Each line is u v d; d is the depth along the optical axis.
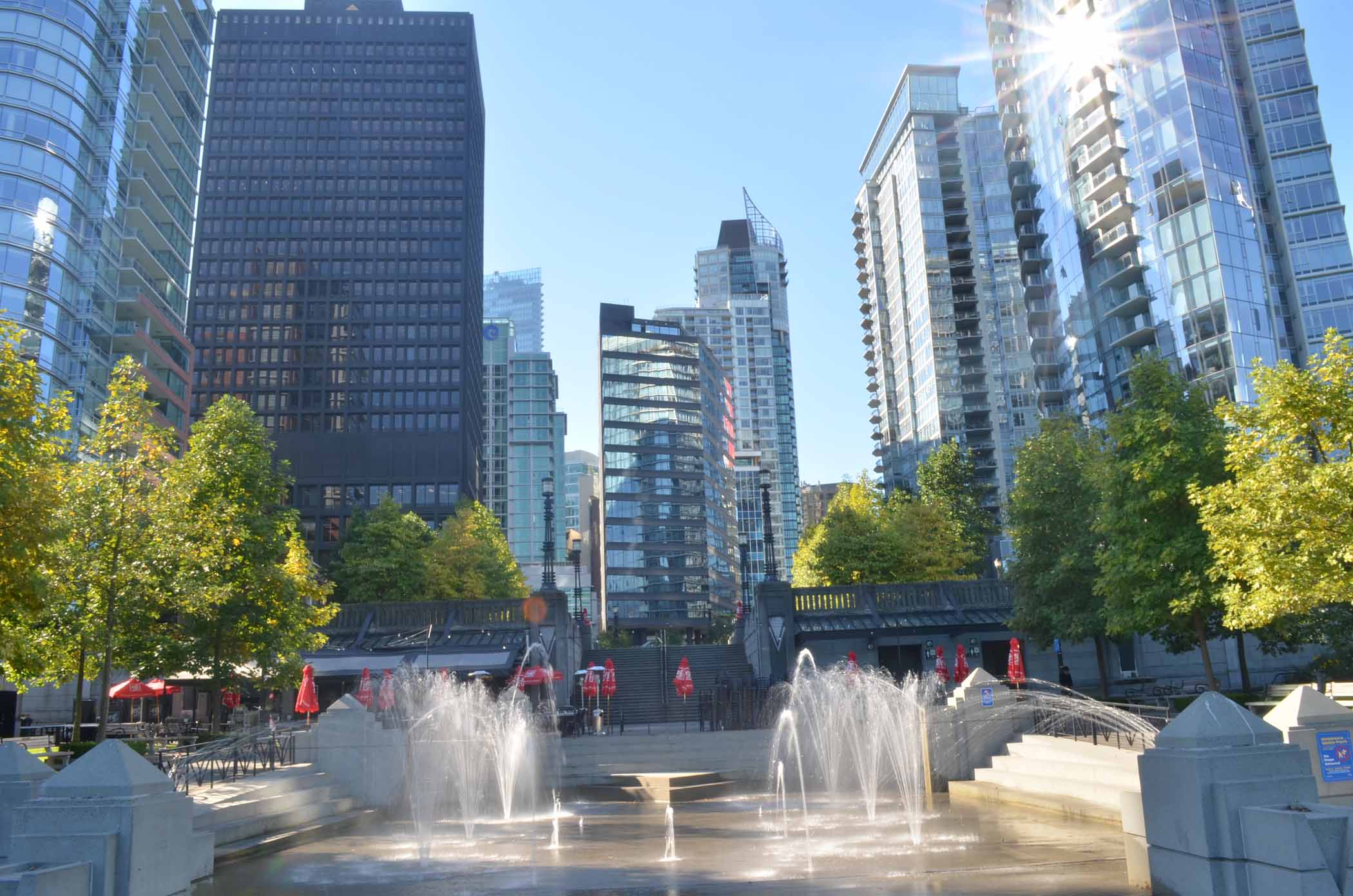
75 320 58.62
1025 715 23.50
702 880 11.99
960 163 118.00
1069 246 79.75
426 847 15.87
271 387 111.50
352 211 117.94
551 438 199.75
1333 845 7.58
